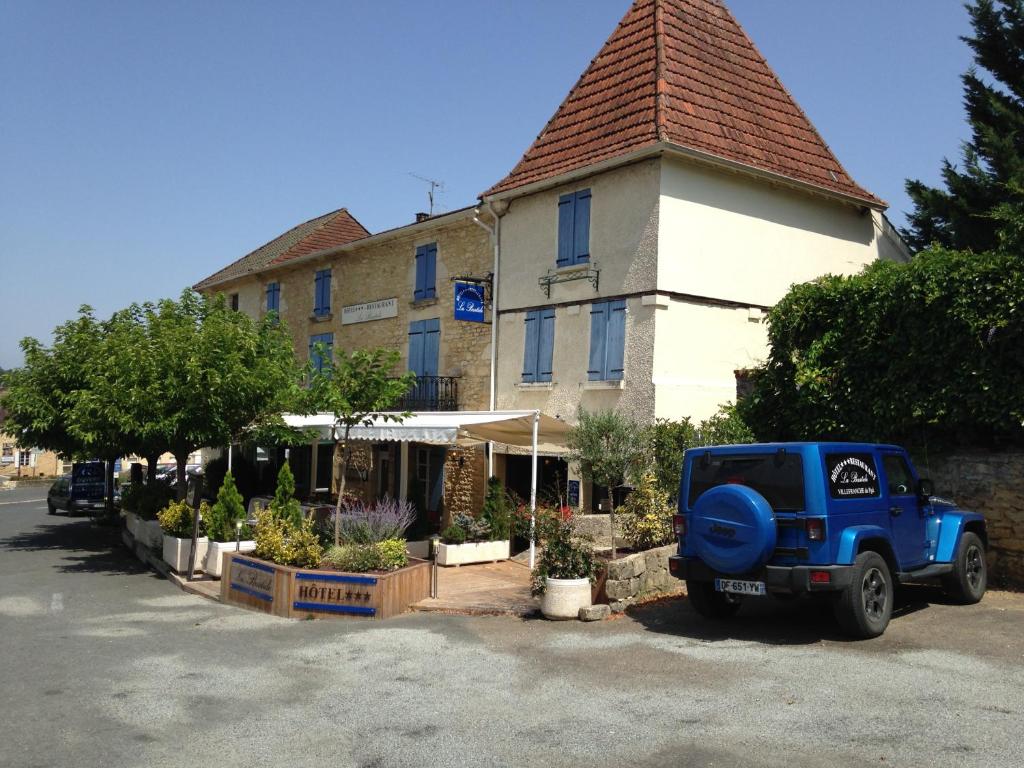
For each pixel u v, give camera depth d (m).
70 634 10.12
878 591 8.38
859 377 11.84
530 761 5.49
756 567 8.20
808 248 17.50
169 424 14.52
